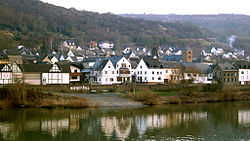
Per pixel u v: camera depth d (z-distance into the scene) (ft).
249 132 172.04
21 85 230.68
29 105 227.40
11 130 166.81
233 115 219.00
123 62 354.54
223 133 169.37
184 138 158.30
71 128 172.14
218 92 307.37
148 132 168.04
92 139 153.58
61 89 274.98
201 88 313.53
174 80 358.43
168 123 189.67
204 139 157.28
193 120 199.93
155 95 275.59
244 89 339.98
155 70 367.86
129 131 168.86
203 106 256.93
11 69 287.89
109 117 201.36
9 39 627.87
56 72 309.22
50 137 155.74
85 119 193.57
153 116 208.54
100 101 249.75
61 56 488.85
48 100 234.38
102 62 348.59
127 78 358.84
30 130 167.22
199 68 403.95
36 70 301.02
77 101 234.58
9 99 227.40
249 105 266.77
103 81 334.44
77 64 374.43
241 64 408.46
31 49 615.16
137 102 258.37
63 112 212.43
